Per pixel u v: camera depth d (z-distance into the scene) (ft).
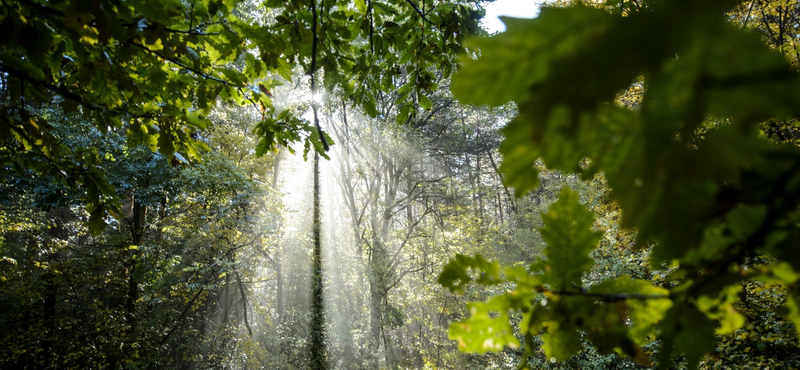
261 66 6.88
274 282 55.06
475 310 1.29
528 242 47.06
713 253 0.92
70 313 33.94
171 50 5.51
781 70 0.47
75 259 34.27
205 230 34.06
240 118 42.11
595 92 0.53
